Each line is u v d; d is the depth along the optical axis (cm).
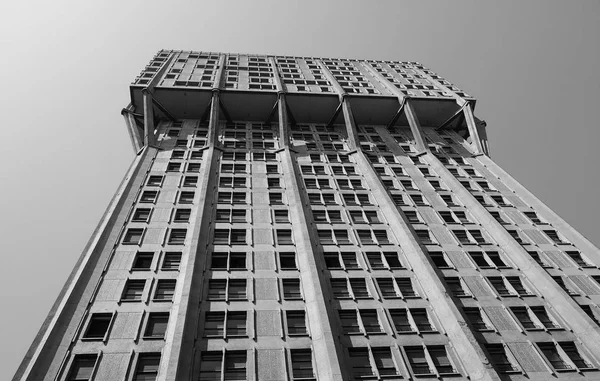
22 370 1995
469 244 3334
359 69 6694
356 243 3203
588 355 2469
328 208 3588
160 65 5791
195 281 2611
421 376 2252
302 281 2741
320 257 3030
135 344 2206
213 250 2945
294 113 5266
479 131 5228
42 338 2150
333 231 3319
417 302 2711
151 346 2205
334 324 2455
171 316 2384
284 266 2905
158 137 4559
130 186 3525
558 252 3334
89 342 2192
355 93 5406
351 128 4769
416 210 3697
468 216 3706
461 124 5572
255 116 5231
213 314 2470
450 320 2527
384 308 2639
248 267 2817
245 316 2480
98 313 2358
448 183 4125
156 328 2330
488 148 5053
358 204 3684
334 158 4447
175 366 2048
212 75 5603
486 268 3091
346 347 2369
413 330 2516
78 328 2255
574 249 3381
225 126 5044
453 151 4966
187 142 4475
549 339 2542
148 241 2948
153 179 3731
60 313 2273
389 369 2284
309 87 5491
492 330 2570
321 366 2200
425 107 5391
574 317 2650
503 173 4425
